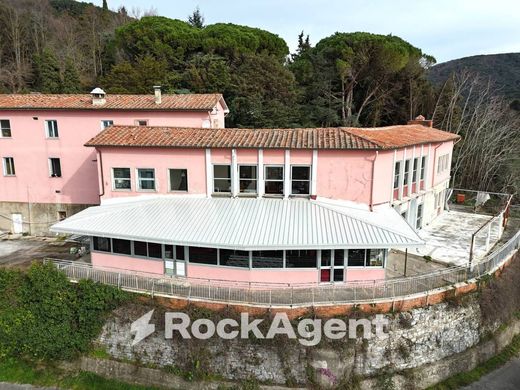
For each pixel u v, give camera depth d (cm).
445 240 2545
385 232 1778
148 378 1734
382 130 2481
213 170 2164
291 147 2025
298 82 5084
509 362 1970
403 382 1698
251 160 2108
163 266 1967
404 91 4988
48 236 2958
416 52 4978
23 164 2958
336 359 1634
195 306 1722
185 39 4900
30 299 1952
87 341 1811
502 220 2767
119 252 2048
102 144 2184
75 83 5212
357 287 1703
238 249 1697
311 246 1691
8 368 1853
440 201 3192
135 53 5200
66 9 8850
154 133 2288
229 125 4331
